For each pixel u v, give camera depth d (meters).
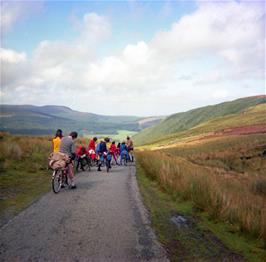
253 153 41.69
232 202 8.38
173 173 13.12
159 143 143.25
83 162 18.00
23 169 15.06
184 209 8.89
